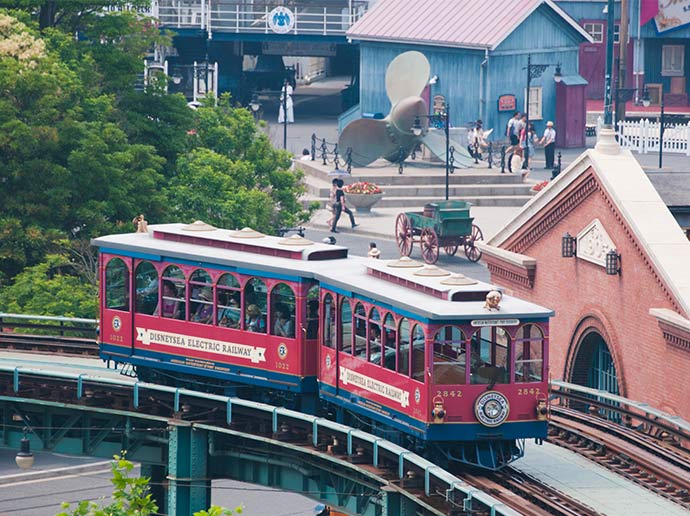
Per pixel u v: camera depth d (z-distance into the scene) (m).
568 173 101.94
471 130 182.50
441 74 194.00
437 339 71.50
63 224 131.12
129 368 94.81
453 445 73.56
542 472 74.88
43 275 120.94
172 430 86.00
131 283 87.88
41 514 109.81
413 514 73.62
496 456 73.69
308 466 82.75
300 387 80.94
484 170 173.00
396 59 170.88
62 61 139.88
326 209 162.38
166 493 98.06
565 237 102.06
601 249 98.81
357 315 76.81
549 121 189.38
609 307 98.50
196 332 85.00
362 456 77.12
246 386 86.19
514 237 110.31
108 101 136.38
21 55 132.25
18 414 91.88
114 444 91.50
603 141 99.19
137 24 148.25
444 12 198.75
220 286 83.88
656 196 96.38
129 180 132.62
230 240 84.75
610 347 98.25
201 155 136.25
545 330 72.62
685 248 93.38
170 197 135.12
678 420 78.19
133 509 56.56
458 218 139.25
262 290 82.12
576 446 79.25
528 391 72.69
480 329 71.88
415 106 168.62
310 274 80.00
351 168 173.88
